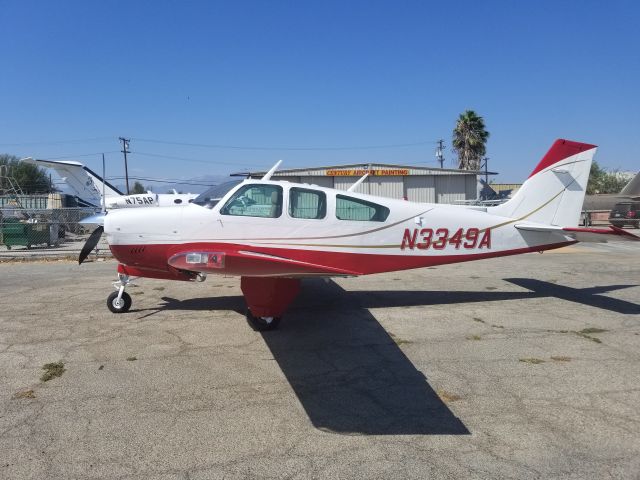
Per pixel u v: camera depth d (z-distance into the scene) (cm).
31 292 730
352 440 287
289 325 540
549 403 336
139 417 316
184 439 287
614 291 726
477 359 427
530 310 606
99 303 649
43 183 4781
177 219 553
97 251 1212
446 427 303
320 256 569
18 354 438
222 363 419
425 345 468
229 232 550
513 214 650
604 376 385
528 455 269
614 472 252
